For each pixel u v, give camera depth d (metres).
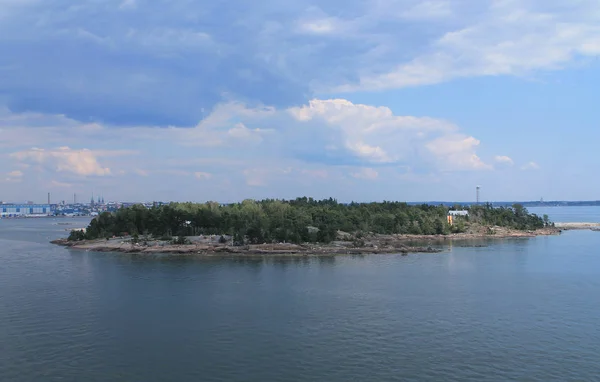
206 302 112.06
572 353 78.06
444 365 73.19
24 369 72.12
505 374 70.00
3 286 131.38
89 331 89.94
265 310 104.56
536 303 110.69
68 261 183.50
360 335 87.06
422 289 126.81
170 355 77.56
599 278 143.12
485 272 155.00
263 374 70.12
